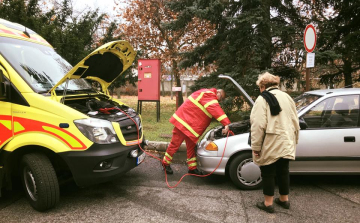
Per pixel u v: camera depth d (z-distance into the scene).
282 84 10.61
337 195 3.96
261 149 3.29
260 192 4.05
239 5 9.07
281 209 3.52
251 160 4.09
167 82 36.72
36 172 3.27
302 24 9.73
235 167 4.09
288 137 3.19
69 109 3.36
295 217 3.32
